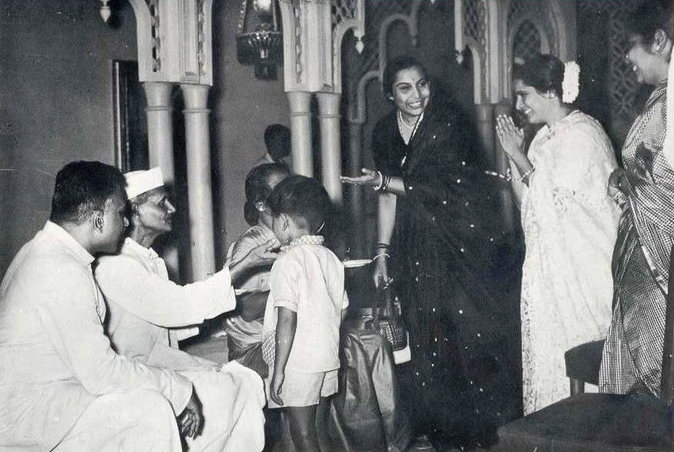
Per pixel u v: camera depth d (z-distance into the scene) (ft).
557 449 6.30
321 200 11.09
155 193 10.68
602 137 12.97
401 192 14.15
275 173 12.73
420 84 14.40
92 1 12.79
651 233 11.46
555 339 12.79
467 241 14.47
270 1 13.87
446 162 14.46
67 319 8.38
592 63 18.38
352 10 14.70
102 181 9.01
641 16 12.27
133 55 13.30
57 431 8.36
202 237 12.94
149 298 10.03
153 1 12.39
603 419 6.80
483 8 16.63
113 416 8.48
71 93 12.61
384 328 13.62
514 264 14.89
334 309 10.86
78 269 8.58
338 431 11.67
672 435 6.30
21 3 12.08
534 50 18.43
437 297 14.11
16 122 12.09
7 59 11.96
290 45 13.87
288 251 10.89
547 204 12.83
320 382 10.59
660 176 11.32
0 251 11.97
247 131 15.06
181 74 12.47
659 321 11.32
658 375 11.28
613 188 12.48
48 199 12.41
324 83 14.12
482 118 16.53
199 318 10.36
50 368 8.50
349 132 16.03
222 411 9.68
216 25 14.55
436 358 13.96
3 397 8.29
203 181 12.95
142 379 8.73
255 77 15.14
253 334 12.01
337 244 14.67
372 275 14.30
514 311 14.69
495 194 15.19
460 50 16.05
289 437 11.51
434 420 13.62
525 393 13.14
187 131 12.88
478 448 13.42
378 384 12.57
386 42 16.44
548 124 13.28
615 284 11.89
